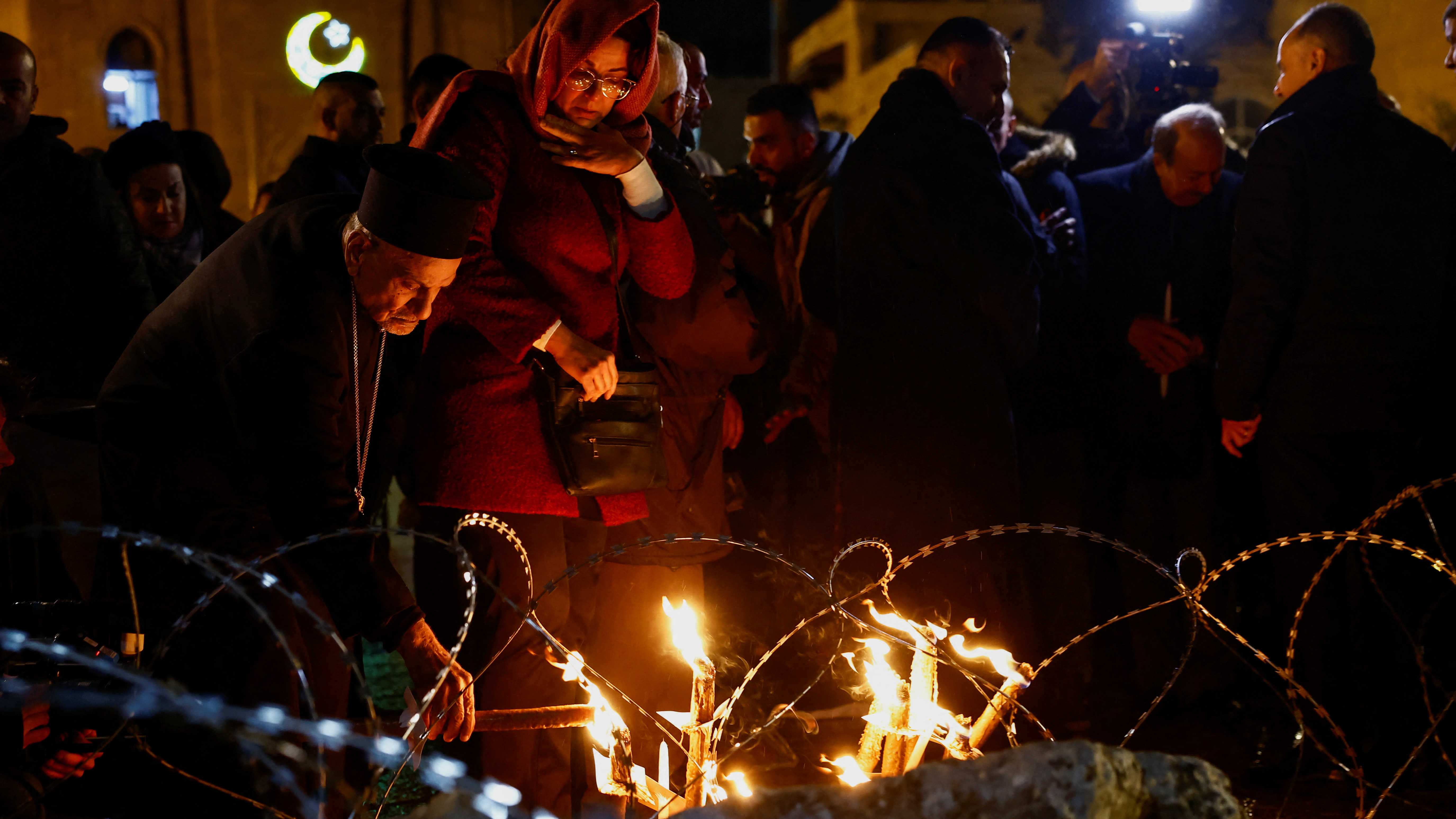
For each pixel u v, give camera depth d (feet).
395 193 8.01
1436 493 13.97
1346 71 13.01
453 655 6.83
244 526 9.01
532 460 9.45
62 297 14.21
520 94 9.51
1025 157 16.49
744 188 16.57
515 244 9.54
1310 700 8.62
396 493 26.00
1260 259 12.83
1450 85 34.40
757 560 14.90
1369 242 12.56
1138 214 16.02
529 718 8.13
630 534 10.97
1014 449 13.30
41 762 8.27
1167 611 15.99
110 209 14.46
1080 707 13.76
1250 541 16.39
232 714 5.56
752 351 11.16
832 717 12.65
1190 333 15.84
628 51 9.61
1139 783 5.01
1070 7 56.70
